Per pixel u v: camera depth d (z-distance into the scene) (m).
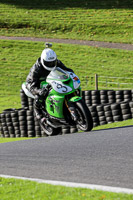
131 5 177.62
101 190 15.25
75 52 128.38
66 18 166.00
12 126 48.66
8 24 161.50
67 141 27.56
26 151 26.27
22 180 18.28
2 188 17.45
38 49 132.75
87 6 180.38
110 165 19.25
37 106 30.66
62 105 28.44
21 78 108.94
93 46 134.25
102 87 97.81
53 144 27.31
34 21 163.62
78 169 19.23
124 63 117.44
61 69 28.94
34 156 23.95
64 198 14.82
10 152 26.97
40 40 142.88
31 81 29.61
